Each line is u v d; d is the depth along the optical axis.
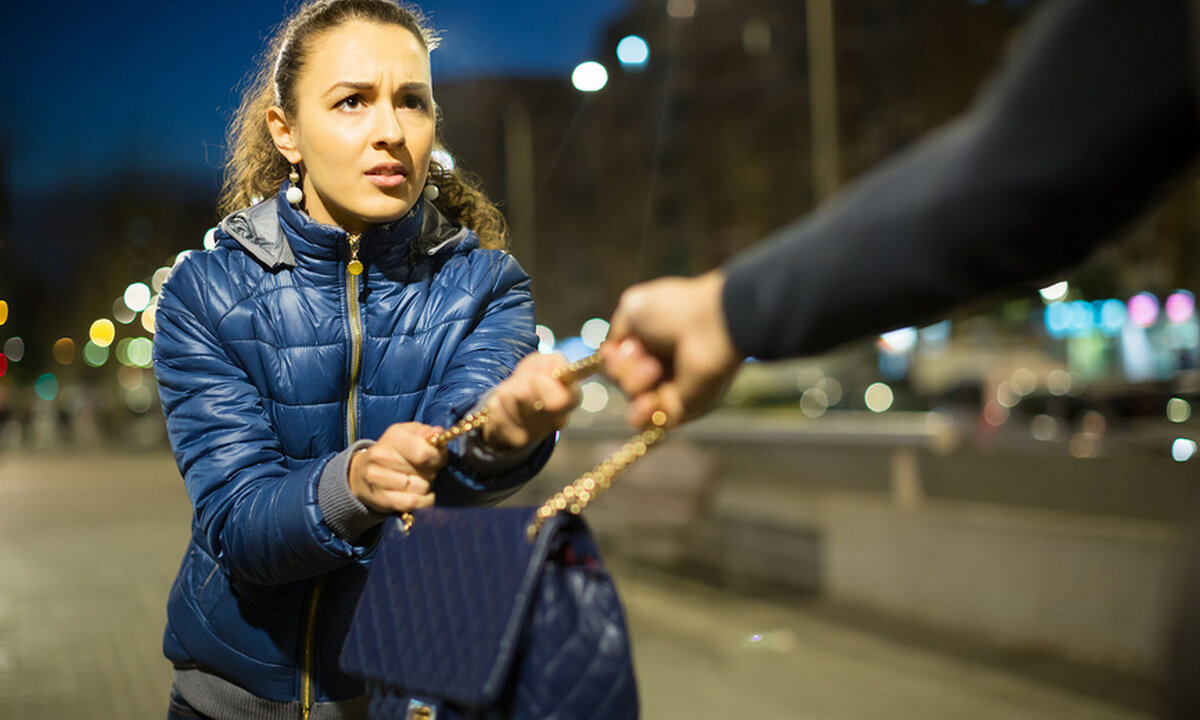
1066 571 5.75
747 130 38.50
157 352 1.68
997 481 6.75
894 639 6.23
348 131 1.61
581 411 27.98
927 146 0.68
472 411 1.23
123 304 48.16
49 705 5.20
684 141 40.88
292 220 1.64
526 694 1.01
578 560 1.05
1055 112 0.59
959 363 25.52
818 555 7.62
